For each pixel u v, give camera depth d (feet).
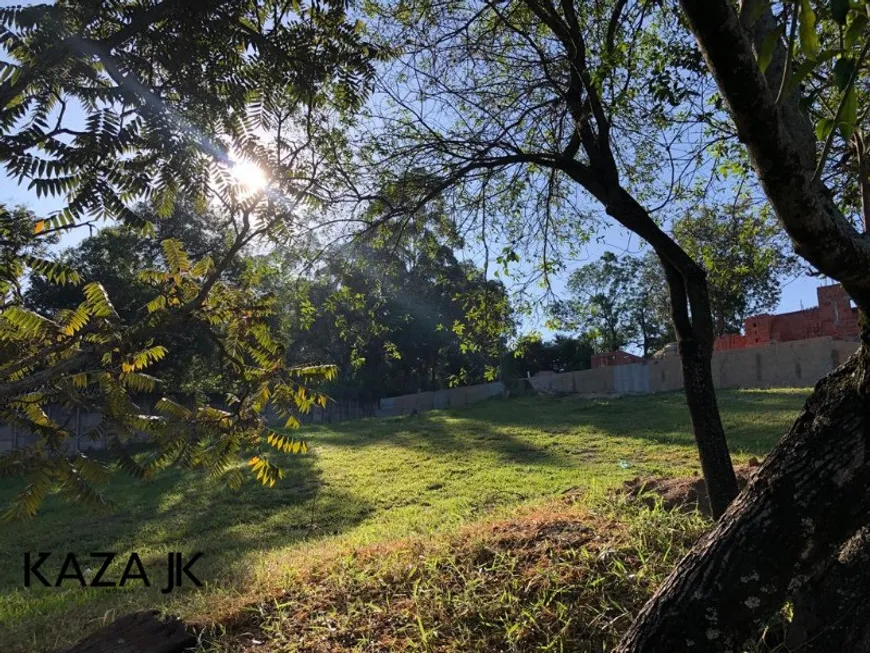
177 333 10.19
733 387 69.26
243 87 10.30
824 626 10.01
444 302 30.58
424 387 131.34
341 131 16.33
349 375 111.75
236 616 15.88
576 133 19.74
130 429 9.23
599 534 17.21
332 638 14.69
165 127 8.75
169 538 32.22
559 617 13.93
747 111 6.42
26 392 8.46
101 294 9.16
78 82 8.80
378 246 20.89
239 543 29.96
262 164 10.05
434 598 15.38
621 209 17.56
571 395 87.97
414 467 44.55
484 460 44.57
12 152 7.76
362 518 33.01
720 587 8.70
